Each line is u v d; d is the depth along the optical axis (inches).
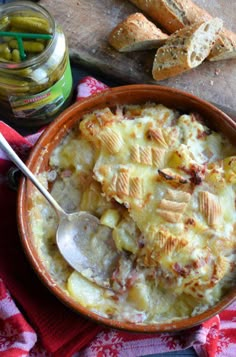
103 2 33.6
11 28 28.3
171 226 25.7
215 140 27.8
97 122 27.6
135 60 32.5
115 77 32.9
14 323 27.3
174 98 27.9
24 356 27.1
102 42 32.7
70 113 27.4
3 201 28.9
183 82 32.5
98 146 27.1
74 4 33.4
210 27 31.2
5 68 26.8
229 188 26.5
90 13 33.3
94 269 26.8
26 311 27.9
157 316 26.2
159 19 33.0
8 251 28.5
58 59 27.9
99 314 26.0
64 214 27.0
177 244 25.4
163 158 26.7
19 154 29.3
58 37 28.2
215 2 34.2
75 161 27.6
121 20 33.4
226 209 26.2
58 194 28.0
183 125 27.5
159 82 32.4
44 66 27.6
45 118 30.6
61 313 27.9
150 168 26.5
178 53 30.9
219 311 25.3
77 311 25.3
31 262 25.5
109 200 26.5
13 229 28.8
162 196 26.1
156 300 26.4
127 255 26.6
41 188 26.7
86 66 33.0
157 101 28.4
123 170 26.4
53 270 27.0
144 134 27.1
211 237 25.7
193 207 25.9
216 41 32.0
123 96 27.9
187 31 31.0
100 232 27.0
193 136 27.4
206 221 25.8
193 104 27.8
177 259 25.4
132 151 26.7
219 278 25.4
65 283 26.8
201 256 25.4
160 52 31.4
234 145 27.7
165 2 32.4
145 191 26.2
